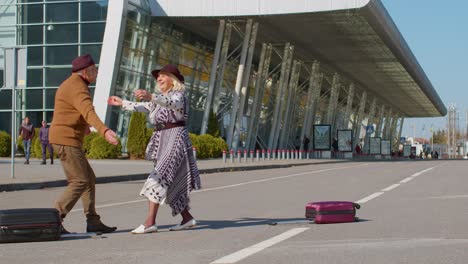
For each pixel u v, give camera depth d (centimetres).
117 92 3875
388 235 850
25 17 4019
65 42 3956
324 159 5272
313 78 5938
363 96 8162
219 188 1820
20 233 796
